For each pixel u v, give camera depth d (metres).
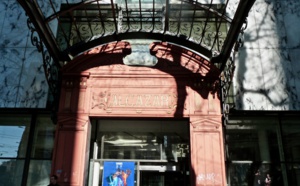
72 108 9.89
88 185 10.55
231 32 8.28
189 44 9.88
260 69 11.12
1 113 11.21
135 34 9.68
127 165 10.87
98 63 10.40
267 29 11.65
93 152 10.91
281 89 10.88
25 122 11.14
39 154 10.70
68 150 9.45
